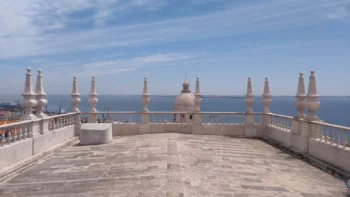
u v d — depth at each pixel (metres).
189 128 20.95
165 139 17.80
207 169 11.08
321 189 9.39
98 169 11.55
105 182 9.82
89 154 14.54
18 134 12.77
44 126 14.87
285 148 15.70
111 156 13.83
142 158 12.95
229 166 11.75
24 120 13.48
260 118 20.94
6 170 11.02
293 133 15.39
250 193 8.57
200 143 17.08
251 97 20.64
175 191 8.36
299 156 14.08
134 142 17.47
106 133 17.61
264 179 10.20
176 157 12.88
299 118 15.03
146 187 8.93
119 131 20.72
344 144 11.33
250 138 20.00
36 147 13.81
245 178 10.13
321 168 12.08
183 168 11.06
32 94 13.77
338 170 11.10
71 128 19.12
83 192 8.95
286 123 17.08
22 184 9.95
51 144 15.63
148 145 16.08
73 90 20.14
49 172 11.36
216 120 21.12
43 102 15.00
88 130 17.39
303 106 15.02
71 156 14.17
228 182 9.53
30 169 11.85
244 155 14.20
